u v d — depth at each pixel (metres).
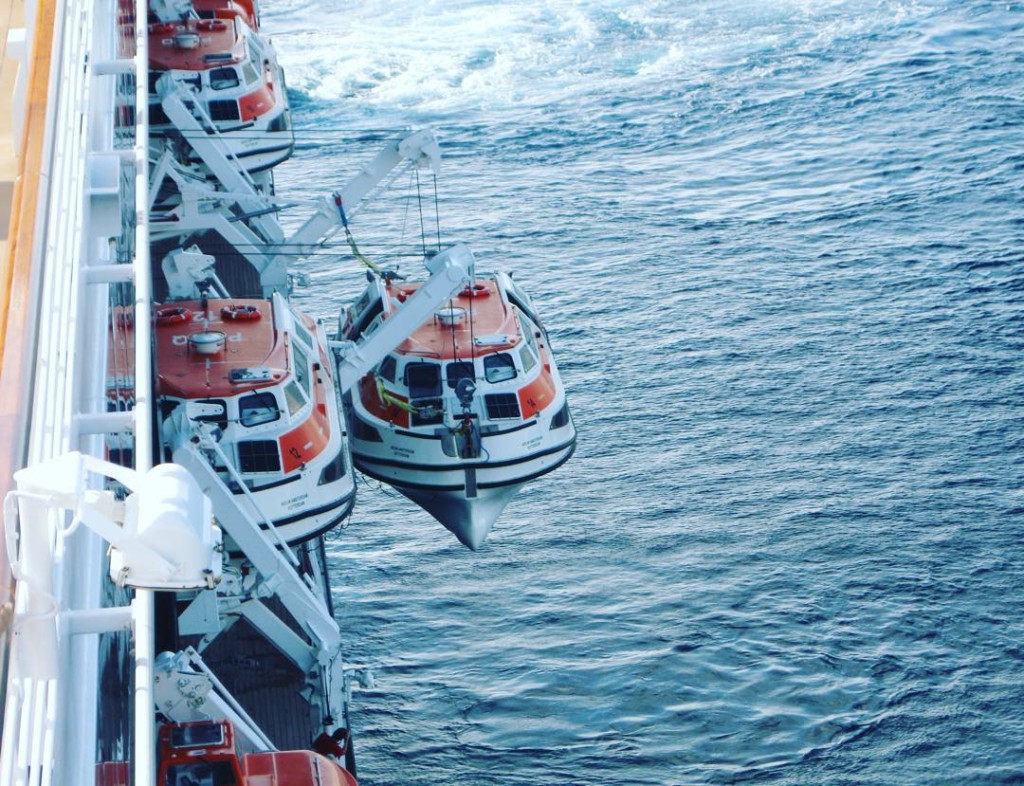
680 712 34.22
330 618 26.58
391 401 31.77
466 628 37.59
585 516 42.19
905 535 40.59
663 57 83.56
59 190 11.77
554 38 87.25
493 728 33.84
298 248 38.72
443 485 31.58
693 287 55.94
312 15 93.25
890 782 32.06
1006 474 43.34
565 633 37.25
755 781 32.09
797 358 50.41
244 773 18.22
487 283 35.34
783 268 57.44
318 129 74.38
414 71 82.75
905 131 71.38
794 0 91.44
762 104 76.06
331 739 24.94
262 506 26.70
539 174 67.62
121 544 7.21
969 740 33.22
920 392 48.00
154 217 36.34
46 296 10.22
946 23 86.25
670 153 70.25
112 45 19.89
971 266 56.94
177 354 28.14
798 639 36.59
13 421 8.90
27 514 7.20
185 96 38.47
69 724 8.07
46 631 7.47
